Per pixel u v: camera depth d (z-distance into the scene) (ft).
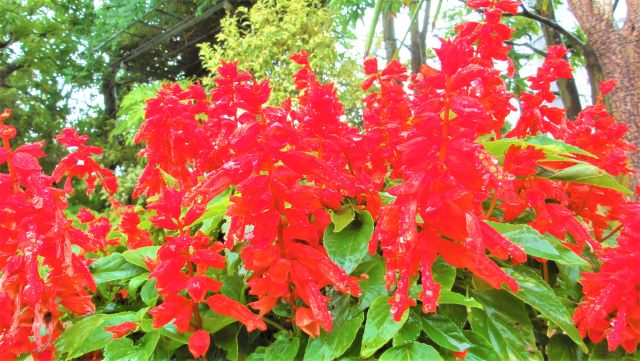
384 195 1.18
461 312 1.03
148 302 1.16
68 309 1.10
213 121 1.20
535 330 1.14
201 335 0.96
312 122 0.99
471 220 0.74
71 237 1.06
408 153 0.77
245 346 1.11
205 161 1.23
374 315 0.90
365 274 1.03
